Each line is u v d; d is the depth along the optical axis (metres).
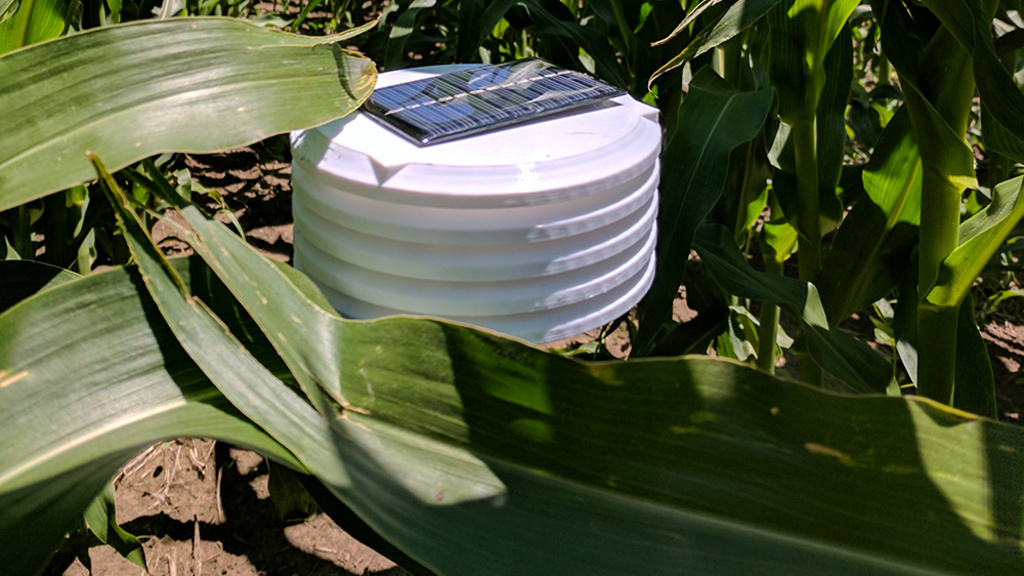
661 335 1.56
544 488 0.64
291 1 3.50
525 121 0.83
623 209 0.76
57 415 0.61
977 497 0.62
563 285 0.75
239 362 0.63
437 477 0.63
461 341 0.64
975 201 1.79
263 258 0.67
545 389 0.63
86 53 0.69
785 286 1.17
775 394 0.61
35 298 0.63
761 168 1.44
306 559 1.35
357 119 0.82
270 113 0.72
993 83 0.84
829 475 0.63
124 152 0.66
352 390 0.65
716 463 0.64
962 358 1.23
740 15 0.88
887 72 2.75
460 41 1.57
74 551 1.19
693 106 1.13
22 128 0.65
